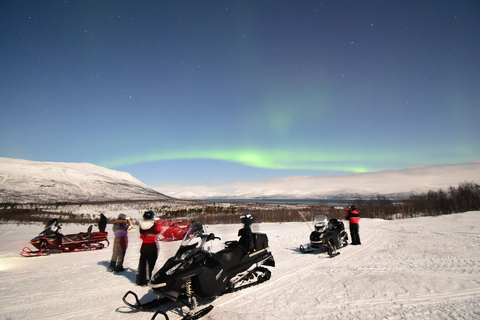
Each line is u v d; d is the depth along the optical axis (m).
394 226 15.94
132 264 8.60
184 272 4.43
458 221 16.22
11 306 4.93
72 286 6.19
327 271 6.80
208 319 4.26
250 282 6.16
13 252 11.11
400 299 4.68
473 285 5.13
